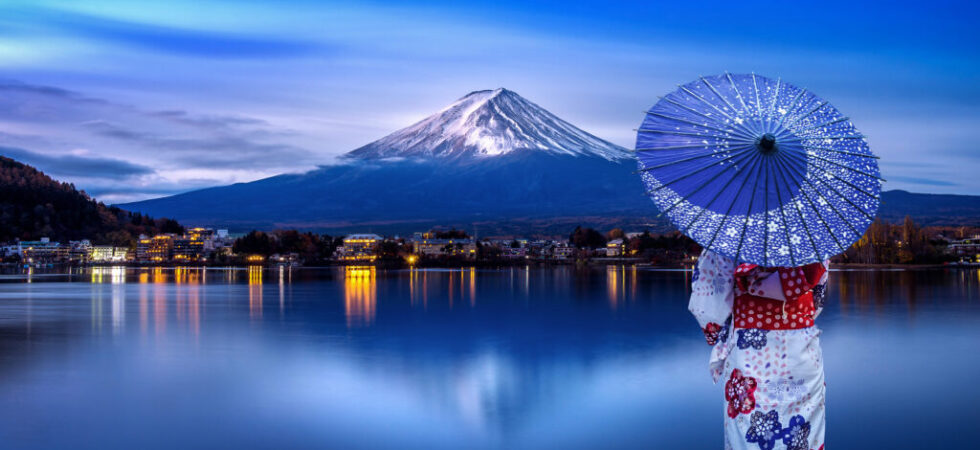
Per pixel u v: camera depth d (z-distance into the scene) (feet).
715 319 22.50
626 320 153.07
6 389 62.85
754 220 19.81
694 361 80.12
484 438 45.27
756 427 22.04
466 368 79.30
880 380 63.36
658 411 52.03
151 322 145.38
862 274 417.28
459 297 258.98
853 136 20.29
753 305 22.12
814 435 22.15
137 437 45.78
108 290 305.12
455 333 128.26
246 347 99.66
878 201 19.85
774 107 20.53
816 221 19.76
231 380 68.18
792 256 19.74
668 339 109.40
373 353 94.32
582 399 57.31
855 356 80.02
